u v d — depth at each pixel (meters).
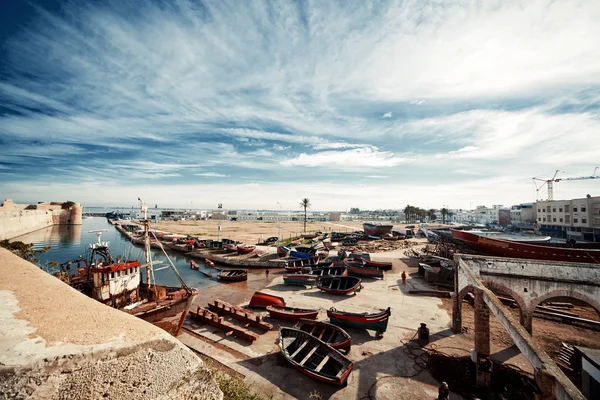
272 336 17.36
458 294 17.25
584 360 11.56
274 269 38.34
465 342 16.17
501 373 13.27
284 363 14.26
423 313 20.80
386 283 29.42
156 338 3.00
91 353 2.44
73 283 20.84
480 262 16.81
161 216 185.62
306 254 41.50
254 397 8.50
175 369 3.12
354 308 22.14
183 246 52.94
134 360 2.76
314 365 13.77
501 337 16.72
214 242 53.53
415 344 16.03
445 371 13.51
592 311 21.56
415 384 12.61
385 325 16.66
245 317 19.05
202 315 19.39
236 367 13.89
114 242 69.38
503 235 49.56
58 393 2.24
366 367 13.87
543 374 7.91
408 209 158.12
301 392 12.06
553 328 18.16
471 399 11.72
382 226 73.69
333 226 118.38
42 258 46.00
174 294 19.86
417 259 41.19
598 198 58.16
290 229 98.75
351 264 35.75
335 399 11.70
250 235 75.56
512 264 16.08
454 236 40.72
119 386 2.63
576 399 6.80
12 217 70.62
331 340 15.82
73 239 72.75
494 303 11.59
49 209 112.00
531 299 15.55
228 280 31.80
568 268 15.09
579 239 62.16
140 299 21.17
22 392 2.06
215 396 3.61
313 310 19.77
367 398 11.75
